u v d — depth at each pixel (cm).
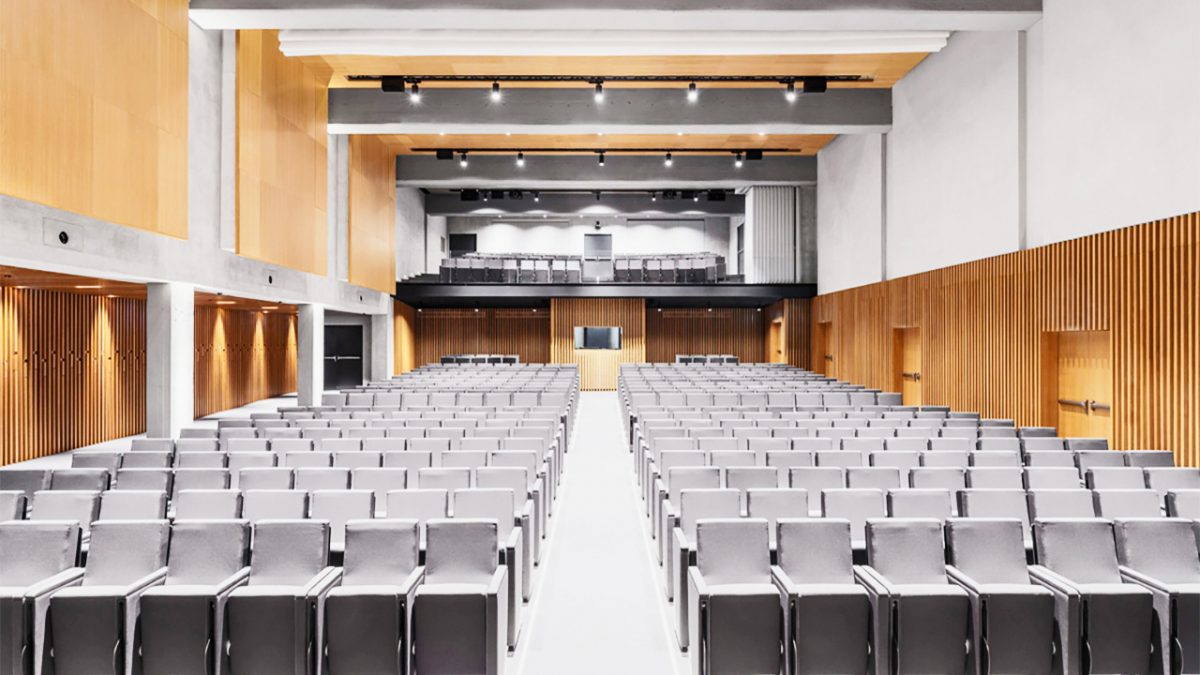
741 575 477
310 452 756
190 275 1088
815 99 1600
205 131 1127
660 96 1589
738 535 482
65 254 821
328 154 1694
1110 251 917
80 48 834
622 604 580
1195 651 408
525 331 2905
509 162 2195
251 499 572
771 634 414
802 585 426
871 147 1738
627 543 736
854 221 1867
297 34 1223
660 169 2197
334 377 2352
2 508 554
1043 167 1075
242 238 1204
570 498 930
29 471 663
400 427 993
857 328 1850
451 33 1203
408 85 1588
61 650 401
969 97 1277
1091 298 955
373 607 408
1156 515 584
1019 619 407
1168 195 841
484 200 2798
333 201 1750
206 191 1132
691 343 2906
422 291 2364
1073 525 482
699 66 1436
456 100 1588
